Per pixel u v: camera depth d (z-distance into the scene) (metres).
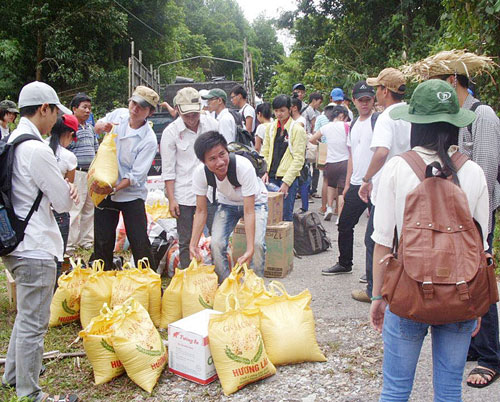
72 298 4.53
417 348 2.35
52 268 3.24
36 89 3.28
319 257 6.78
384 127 4.27
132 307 3.74
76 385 3.60
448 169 2.22
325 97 16.38
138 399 3.43
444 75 3.35
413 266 2.14
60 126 4.80
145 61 27.61
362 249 7.05
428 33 14.06
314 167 10.35
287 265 6.01
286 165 6.80
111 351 3.60
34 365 3.22
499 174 3.29
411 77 3.95
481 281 2.13
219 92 7.10
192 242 4.56
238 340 3.46
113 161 4.58
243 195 4.31
